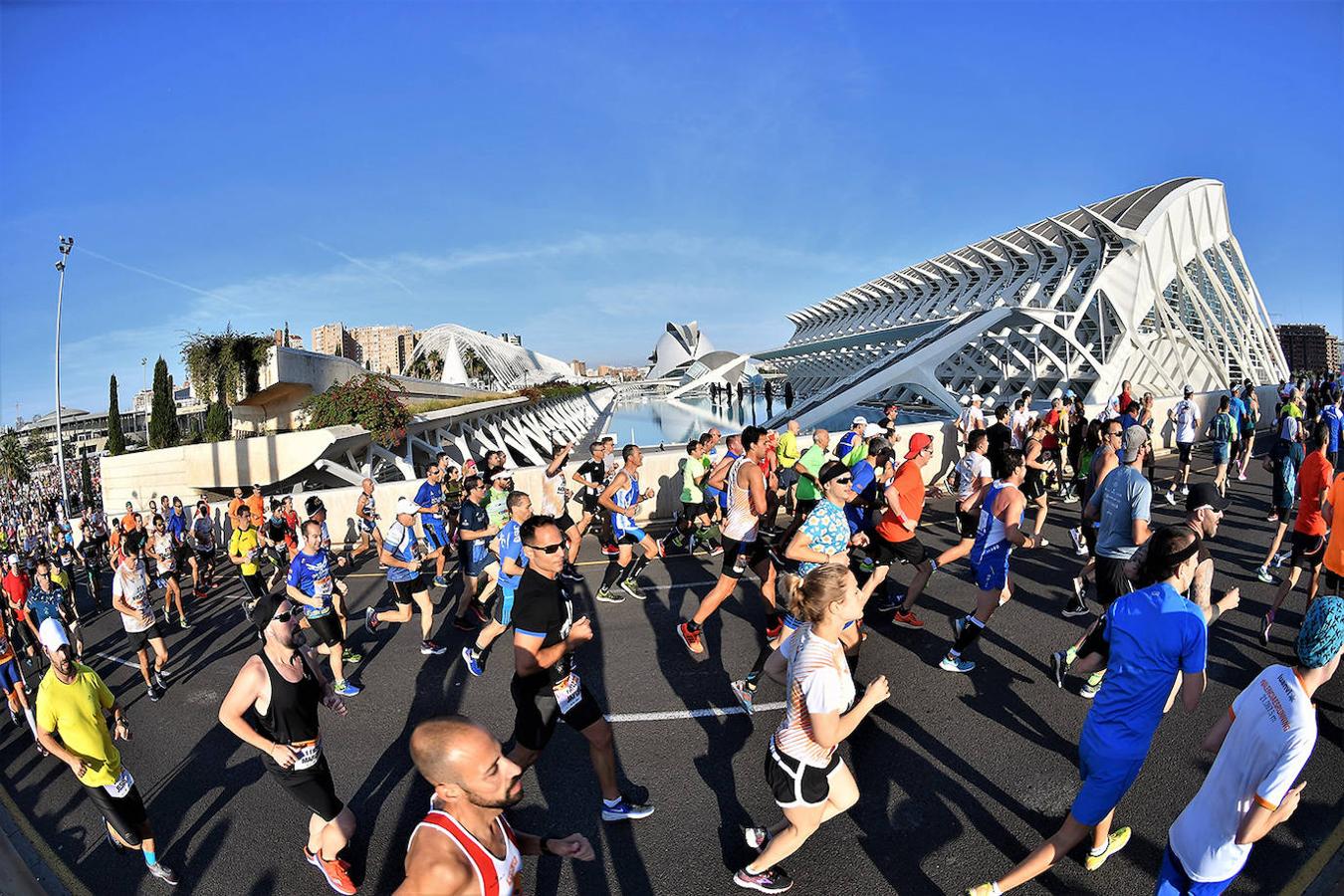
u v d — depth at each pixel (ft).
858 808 13.64
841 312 349.00
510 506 20.85
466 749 6.41
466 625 26.27
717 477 29.37
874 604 24.81
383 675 22.63
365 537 45.21
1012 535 17.88
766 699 18.62
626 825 13.64
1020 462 17.83
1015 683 18.29
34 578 28.94
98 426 374.02
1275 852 11.72
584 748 16.84
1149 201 180.24
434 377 282.36
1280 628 20.42
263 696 11.69
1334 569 18.07
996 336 183.93
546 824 13.82
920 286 270.67
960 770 14.62
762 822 13.44
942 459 46.62
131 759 18.54
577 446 133.90
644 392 532.32
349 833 12.51
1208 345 178.91
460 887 6.38
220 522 49.73
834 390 159.02
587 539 40.57
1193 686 9.78
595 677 20.80
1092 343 178.81
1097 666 10.92
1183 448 39.58
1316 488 18.75
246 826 14.84
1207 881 8.98
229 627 31.17
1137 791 13.46
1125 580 17.57
